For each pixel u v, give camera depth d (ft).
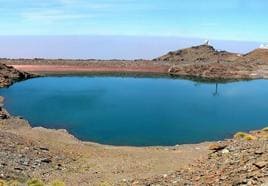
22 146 135.23
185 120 303.27
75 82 586.45
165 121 297.53
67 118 297.94
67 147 162.50
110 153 157.17
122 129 264.52
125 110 343.67
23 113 314.35
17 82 573.33
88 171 111.75
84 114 317.22
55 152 141.49
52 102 375.45
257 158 61.21
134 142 226.38
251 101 408.87
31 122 279.90
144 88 520.01
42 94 432.25
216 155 74.64
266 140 74.64
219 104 387.75
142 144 221.25
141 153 159.74
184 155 145.89
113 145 214.69
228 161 66.28
